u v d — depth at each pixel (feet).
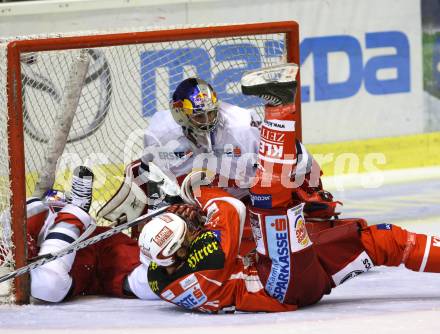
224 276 38.93
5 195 45.88
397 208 77.15
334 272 40.63
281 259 38.22
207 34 48.44
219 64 57.98
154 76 60.64
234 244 39.32
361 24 92.63
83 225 46.09
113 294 47.11
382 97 94.17
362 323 35.50
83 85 54.03
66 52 53.11
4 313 42.24
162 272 39.63
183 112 44.73
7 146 44.68
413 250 40.11
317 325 35.47
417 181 88.58
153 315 39.86
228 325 36.24
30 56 51.52
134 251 47.03
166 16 84.53
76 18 81.76
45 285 44.11
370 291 45.19
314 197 47.16
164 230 38.19
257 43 53.83
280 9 88.94
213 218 39.96
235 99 58.18
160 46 60.23
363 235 40.65
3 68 45.42
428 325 34.53
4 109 45.19
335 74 92.12
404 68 94.84
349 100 92.79
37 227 47.50
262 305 39.01
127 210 49.60
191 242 39.40
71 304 45.11
